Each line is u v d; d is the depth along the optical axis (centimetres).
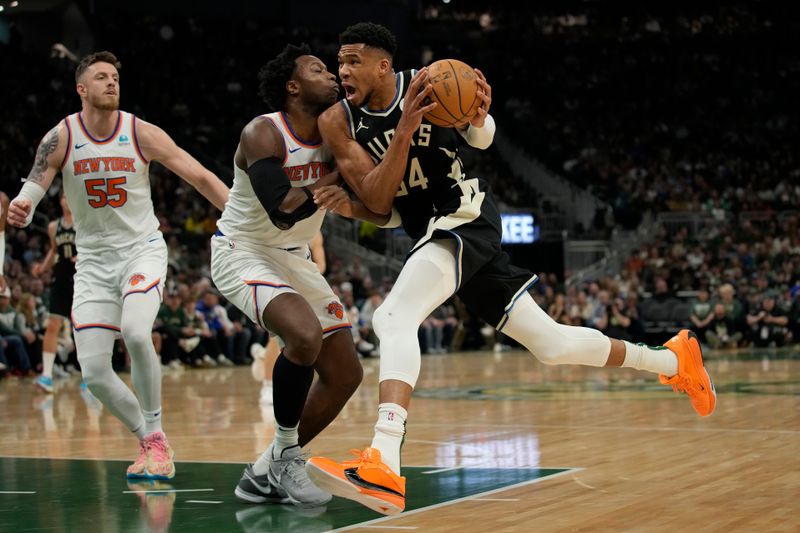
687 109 2850
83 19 2312
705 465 447
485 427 622
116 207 458
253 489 387
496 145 2614
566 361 392
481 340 1925
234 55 2523
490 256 367
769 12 3023
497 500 373
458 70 350
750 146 2702
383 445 332
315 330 377
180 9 2373
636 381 1018
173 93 2381
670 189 2445
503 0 3059
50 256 950
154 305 450
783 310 1750
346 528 333
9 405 862
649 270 1956
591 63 2992
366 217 375
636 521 328
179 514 364
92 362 450
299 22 2522
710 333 1684
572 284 2006
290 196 363
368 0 2609
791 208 2356
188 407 818
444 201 372
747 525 318
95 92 449
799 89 2888
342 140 365
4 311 1244
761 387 891
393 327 349
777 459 461
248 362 1552
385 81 362
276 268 400
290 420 382
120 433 643
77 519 355
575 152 2658
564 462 465
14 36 2278
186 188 2000
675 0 3064
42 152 454
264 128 378
